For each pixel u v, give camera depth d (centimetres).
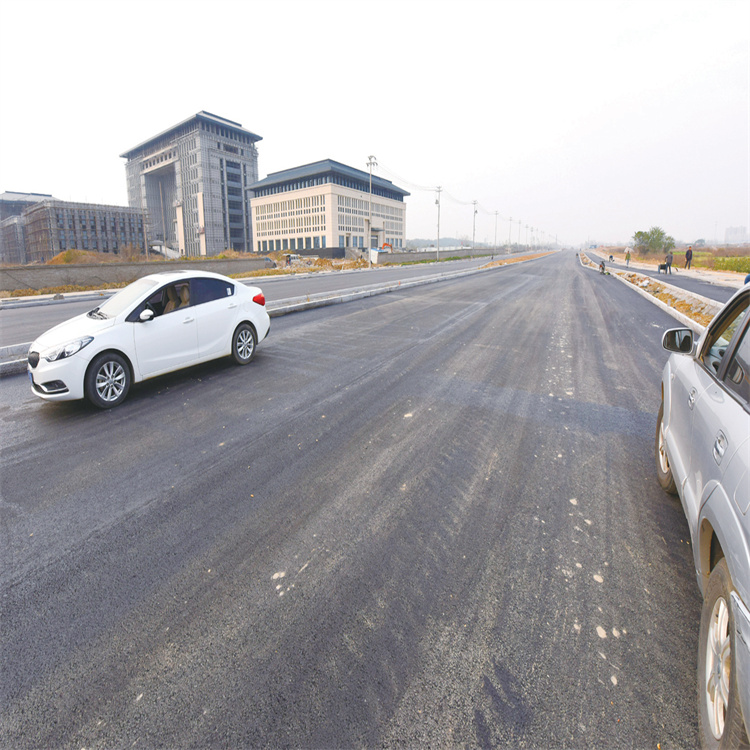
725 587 158
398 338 942
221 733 174
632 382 654
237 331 717
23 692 193
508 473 379
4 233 14612
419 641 215
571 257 9731
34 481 373
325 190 10650
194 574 263
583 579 255
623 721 176
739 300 259
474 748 167
